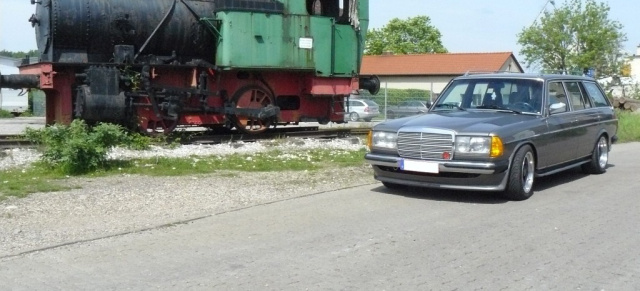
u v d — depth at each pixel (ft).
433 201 30.19
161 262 20.92
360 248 22.41
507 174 29.50
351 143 54.13
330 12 59.57
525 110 33.42
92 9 50.29
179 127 56.90
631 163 44.52
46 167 37.81
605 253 21.89
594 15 157.38
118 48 50.67
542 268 20.33
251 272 19.97
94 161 37.35
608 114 39.86
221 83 55.21
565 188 33.96
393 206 29.07
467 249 22.31
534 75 35.12
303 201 30.17
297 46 55.88
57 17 49.24
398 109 104.88
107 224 25.68
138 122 50.80
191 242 23.16
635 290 18.48
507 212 27.91
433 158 29.76
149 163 40.55
